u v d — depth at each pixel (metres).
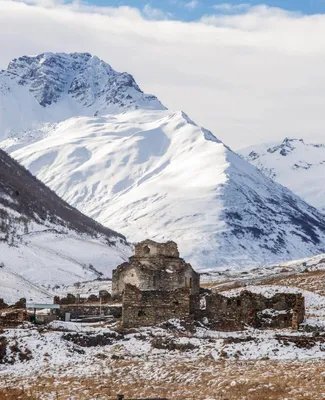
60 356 123.25
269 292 150.75
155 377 106.12
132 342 129.62
